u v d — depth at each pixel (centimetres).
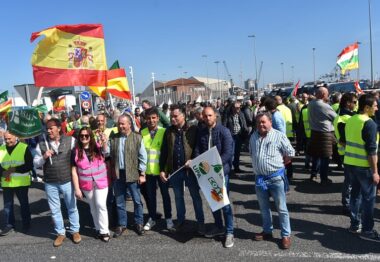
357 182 519
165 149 573
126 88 890
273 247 506
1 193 898
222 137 521
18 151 606
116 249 531
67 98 2736
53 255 522
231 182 874
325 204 671
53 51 641
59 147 554
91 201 562
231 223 524
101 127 730
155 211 605
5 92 1096
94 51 665
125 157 563
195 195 550
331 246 500
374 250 483
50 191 557
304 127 948
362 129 493
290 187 790
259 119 499
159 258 493
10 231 618
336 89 2828
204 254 496
